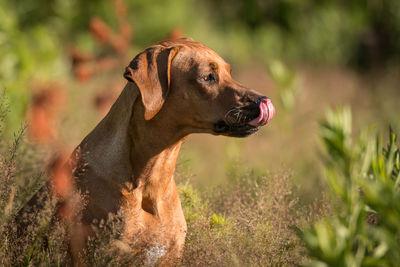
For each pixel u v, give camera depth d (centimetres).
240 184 955
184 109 739
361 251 602
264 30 3725
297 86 1622
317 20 3588
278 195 848
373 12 3444
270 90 2445
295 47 3638
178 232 762
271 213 820
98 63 1834
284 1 3822
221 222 805
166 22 2980
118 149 731
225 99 734
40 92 1343
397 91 2422
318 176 1188
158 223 741
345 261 577
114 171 727
